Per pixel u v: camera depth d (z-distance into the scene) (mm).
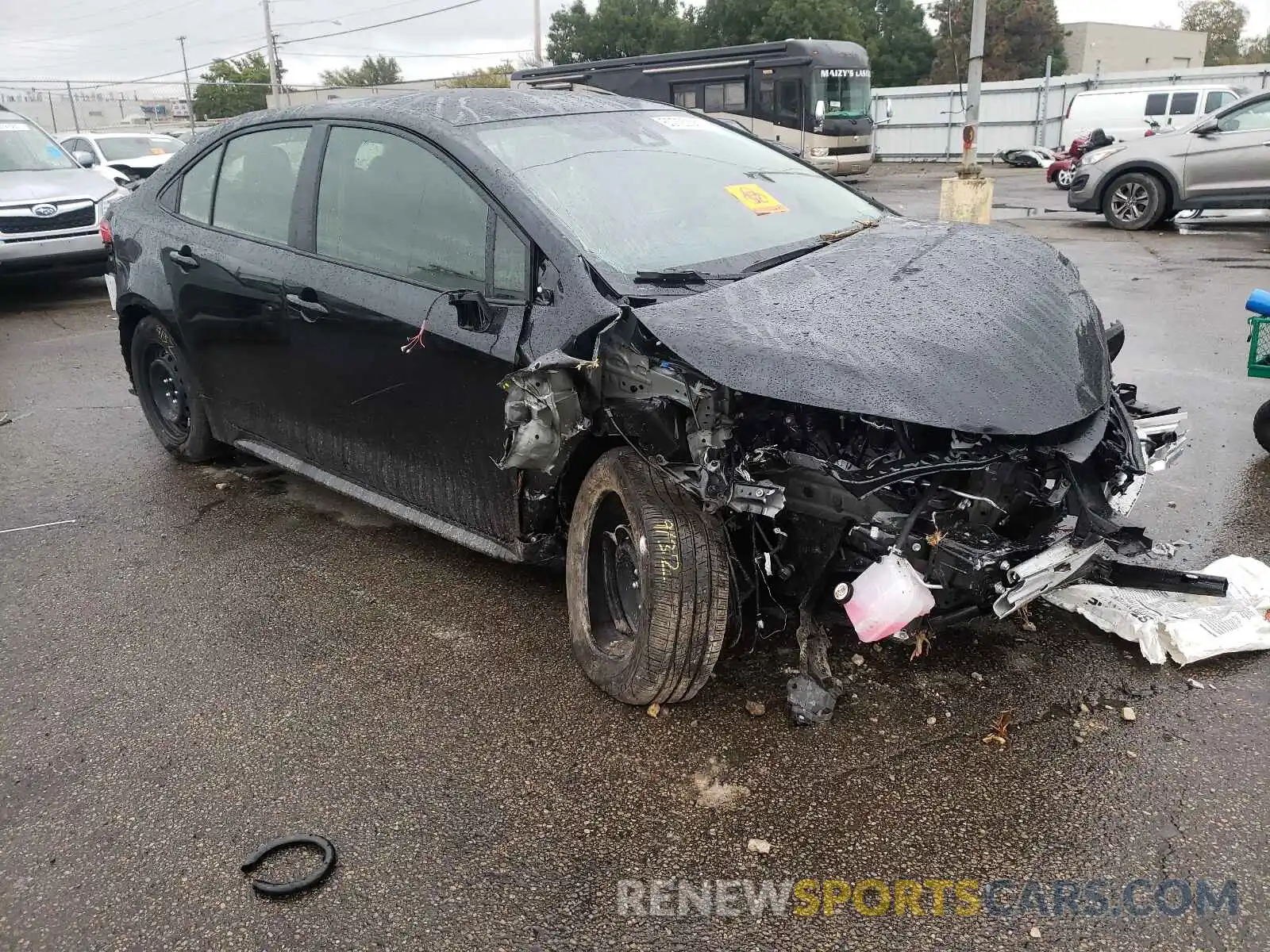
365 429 3887
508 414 2902
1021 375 2549
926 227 3674
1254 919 2164
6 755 2930
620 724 2963
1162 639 3203
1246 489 4500
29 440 5980
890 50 58094
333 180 3938
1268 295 4566
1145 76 31422
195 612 3779
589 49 56469
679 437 2748
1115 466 2793
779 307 2740
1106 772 2666
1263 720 2854
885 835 2479
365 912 2293
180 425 5316
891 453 2561
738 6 50906
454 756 2850
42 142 11055
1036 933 2166
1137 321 7895
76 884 2416
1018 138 33344
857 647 3297
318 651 3463
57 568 4203
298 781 2768
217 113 72000
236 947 2209
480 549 3523
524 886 2357
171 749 2936
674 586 2734
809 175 4191
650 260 3160
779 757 2787
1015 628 3387
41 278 12438
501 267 3225
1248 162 12242
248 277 4219
